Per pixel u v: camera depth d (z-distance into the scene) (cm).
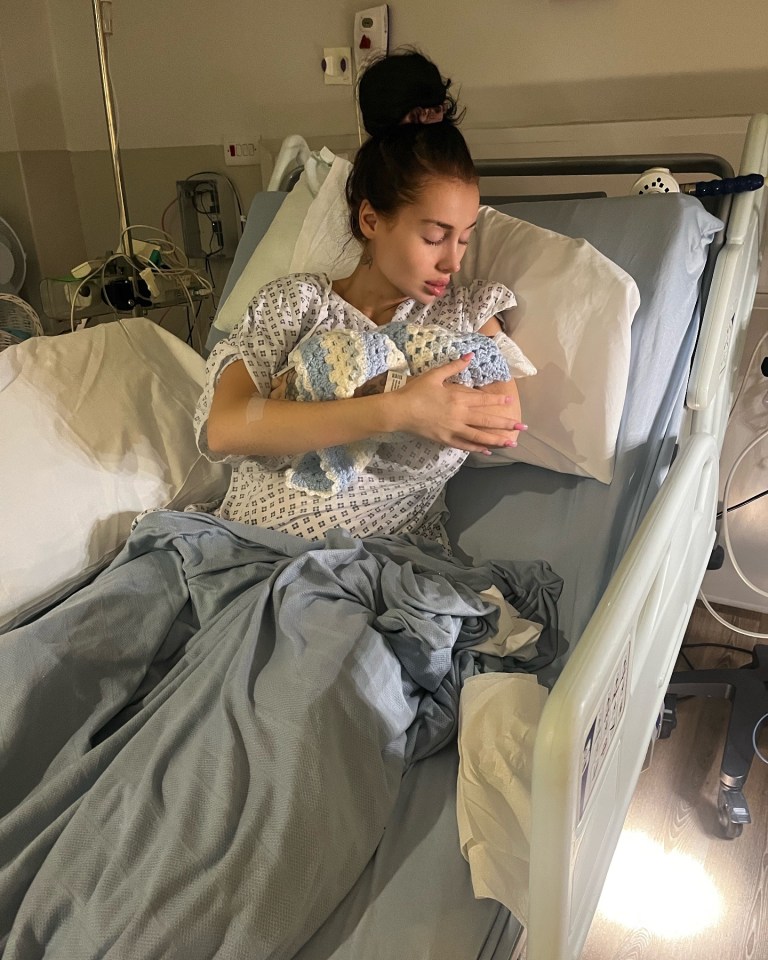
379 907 69
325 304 106
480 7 170
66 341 132
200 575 100
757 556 176
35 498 111
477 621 94
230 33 203
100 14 167
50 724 85
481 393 96
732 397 146
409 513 111
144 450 126
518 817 71
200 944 62
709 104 155
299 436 96
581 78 165
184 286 192
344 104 196
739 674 151
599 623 64
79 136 239
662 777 140
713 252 120
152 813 71
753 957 110
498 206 125
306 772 71
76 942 63
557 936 60
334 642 83
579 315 108
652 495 112
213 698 81
